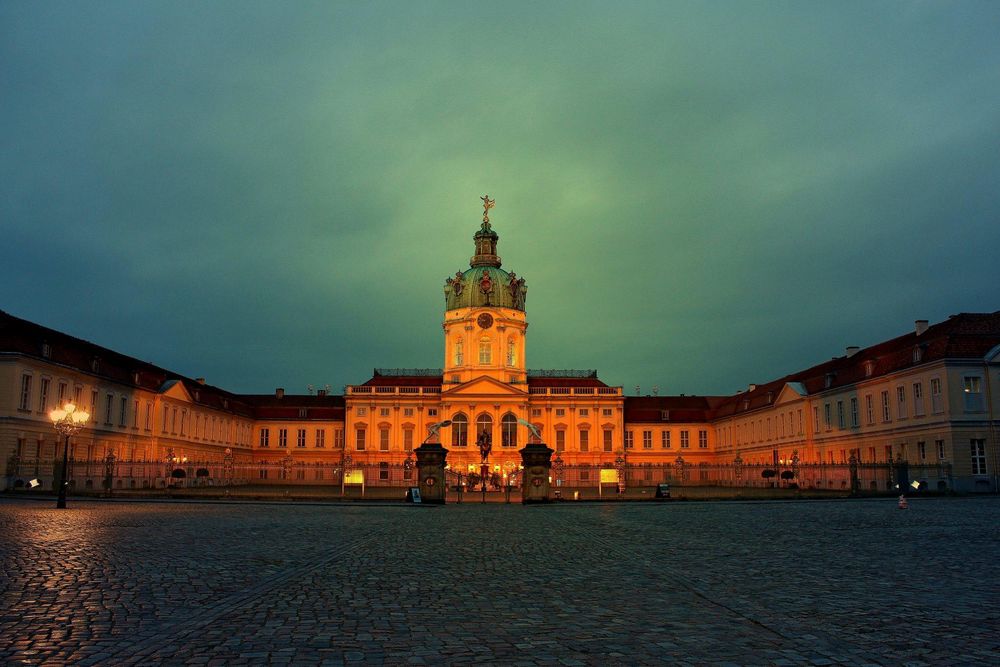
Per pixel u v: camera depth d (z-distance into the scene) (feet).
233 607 42.63
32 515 112.27
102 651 33.22
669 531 92.94
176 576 53.06
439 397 382.63
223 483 271.69
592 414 387.34
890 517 115.24
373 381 409.69
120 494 185.47
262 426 406.41
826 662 31.81
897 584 49.85
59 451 232.32
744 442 373.81
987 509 134.82
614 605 43.55
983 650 33.45
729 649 33.81
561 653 33.30
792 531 91.09
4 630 36.68
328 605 43.47
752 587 49.16
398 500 181.27
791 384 315.58
